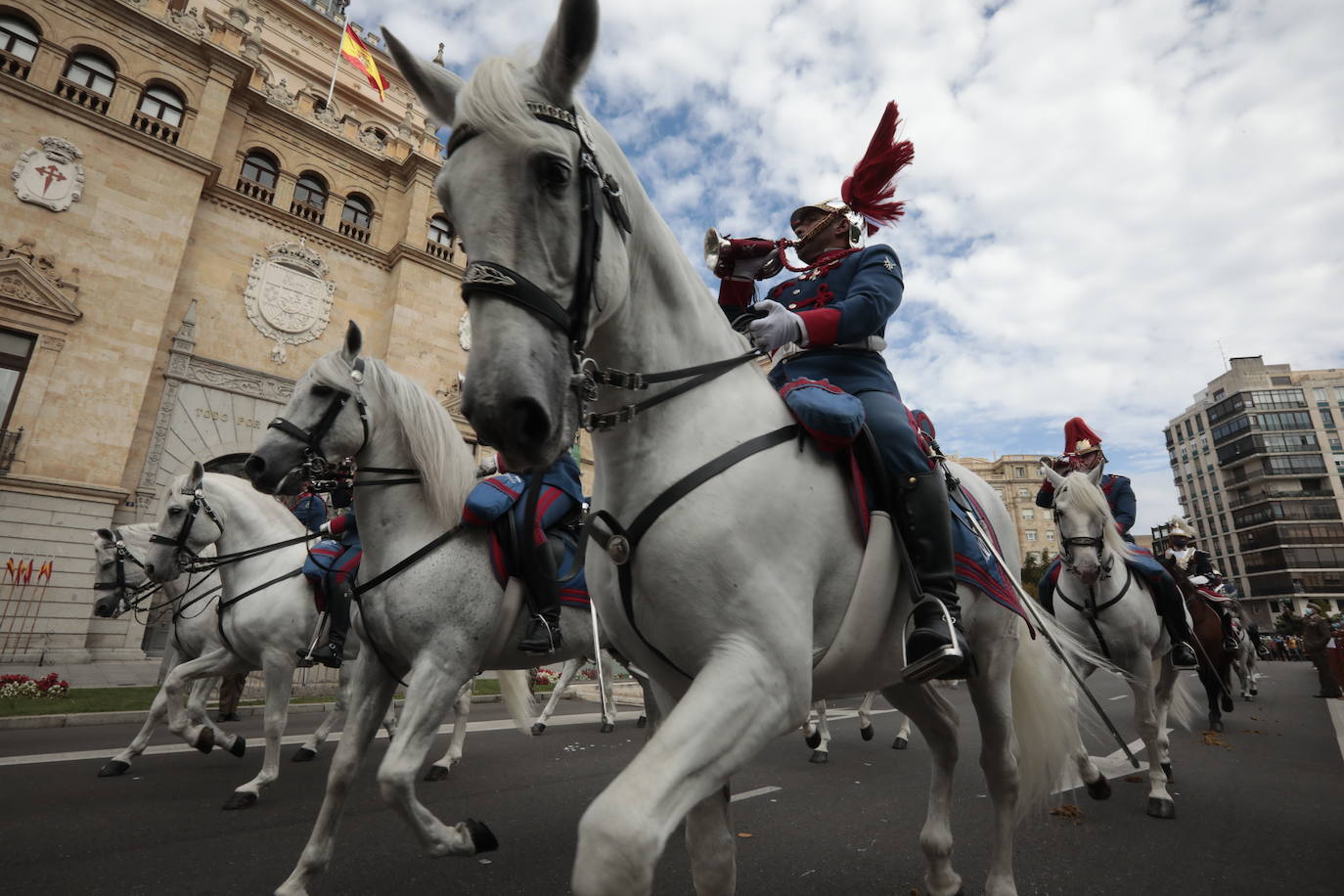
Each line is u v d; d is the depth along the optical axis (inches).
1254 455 2792.8
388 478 145.1
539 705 442.6
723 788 72.0
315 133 844.6
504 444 47.1
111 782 202.4
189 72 733.3
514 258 51.5
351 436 147.3
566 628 169.2
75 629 559.5
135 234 653.9
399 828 163.2
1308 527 2667.3
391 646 138.9
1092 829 163.0
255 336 737.6
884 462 79.1
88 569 573.6
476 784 211.8
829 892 124.1
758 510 63.3
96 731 299.4
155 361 665.0
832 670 72.0
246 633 192.2
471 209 53.1
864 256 90.6
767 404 74.3
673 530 61.2
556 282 53.0
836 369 91.7
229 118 776.9
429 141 943.0
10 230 593.0
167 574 209.6
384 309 850.1
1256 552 2780.5
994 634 100.3
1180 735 312.7
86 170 637.3
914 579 75.9
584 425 62.8
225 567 206.1
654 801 46.3
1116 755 254.2
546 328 50.5
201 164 705.0
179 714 202.4
